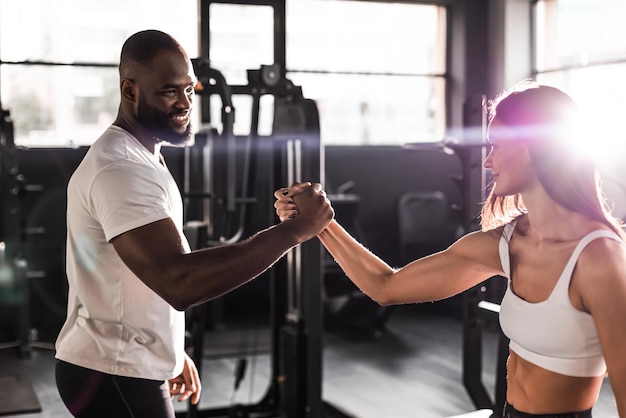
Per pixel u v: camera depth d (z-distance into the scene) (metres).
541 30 7.08
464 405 4.30
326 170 7.29
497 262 1.55
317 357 3.78
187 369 2.13
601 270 1.27
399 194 7.50
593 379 1.35
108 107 6.45
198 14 6.58
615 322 1.26
